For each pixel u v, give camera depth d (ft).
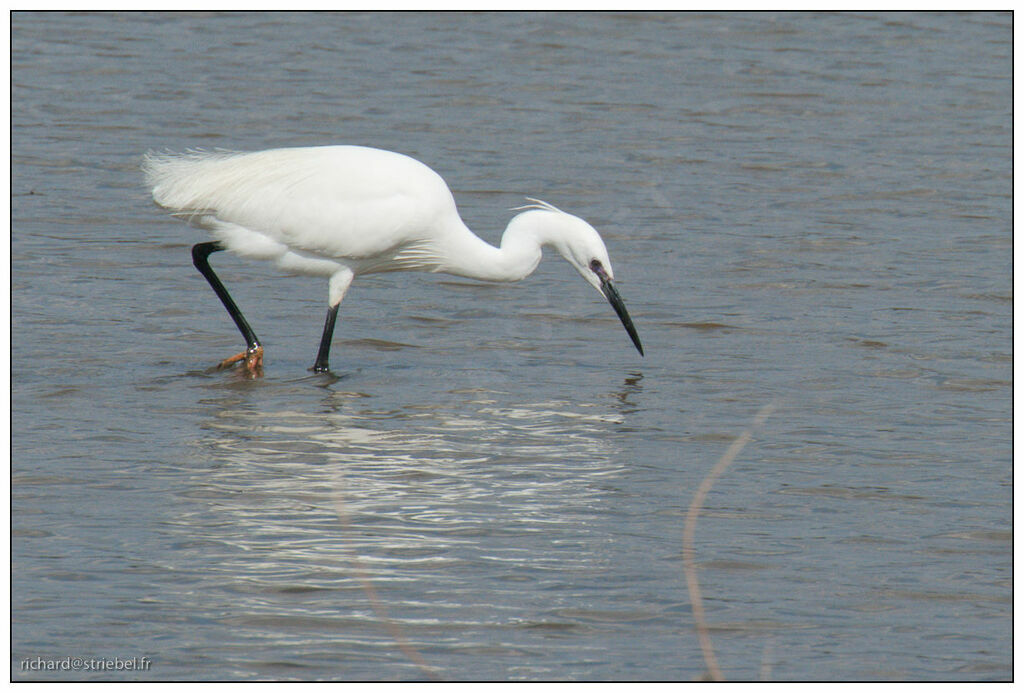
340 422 41.45
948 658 27.71
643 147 76.23
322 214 45.93
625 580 30.86
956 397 44.24
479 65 91.50
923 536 33.45
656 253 60.18
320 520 33.88
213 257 58.08
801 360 47.93
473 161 73.10
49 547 31.83
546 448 39.52
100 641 27.63
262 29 98.48
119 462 37.42
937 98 86.74
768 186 70.18
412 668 26.89
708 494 36.06
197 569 30.91
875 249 61.11
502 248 48.60
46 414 41.04
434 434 40.52
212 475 36.70
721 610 29.58
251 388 44.50
